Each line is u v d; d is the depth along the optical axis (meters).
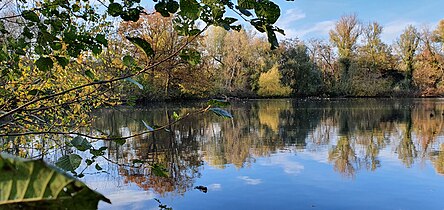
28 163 0.35
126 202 5.61
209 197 5.96
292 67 38.84
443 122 16.55
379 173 7.58
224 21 1.20
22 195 0.34
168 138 11.88
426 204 5.81
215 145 10.86
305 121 17.59
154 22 11.16
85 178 6.49
